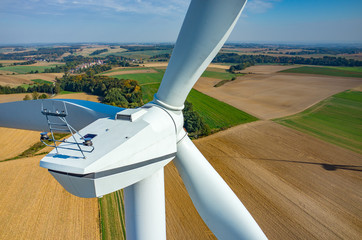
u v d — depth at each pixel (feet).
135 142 16.21
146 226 20.92
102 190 15.03
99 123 18.58
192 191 21.13
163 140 18.33
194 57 15.88
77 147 15.87
